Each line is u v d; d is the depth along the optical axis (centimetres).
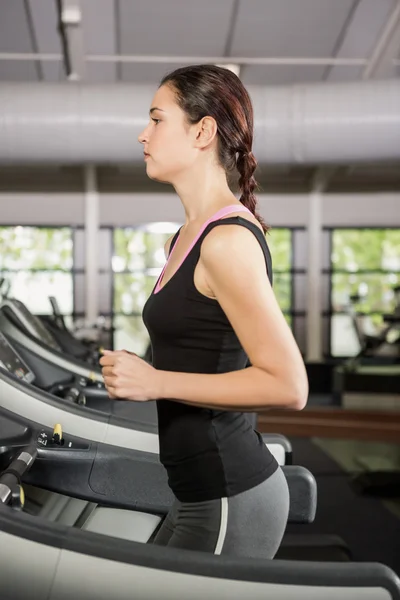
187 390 99
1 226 1079
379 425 683
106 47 807
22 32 794
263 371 97
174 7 759
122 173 1001
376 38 796
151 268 1099
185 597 97
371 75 831
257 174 998
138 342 1096
